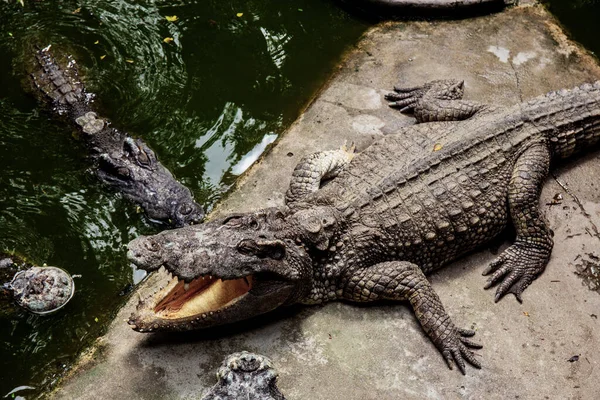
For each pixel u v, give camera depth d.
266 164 5.57
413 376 4.23
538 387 4.20
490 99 6.14
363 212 4.62
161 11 7.46
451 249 4.75
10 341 4.58
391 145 5.23
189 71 6.76
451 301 4.66
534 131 5.14
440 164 4.89
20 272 4.93
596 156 5.62
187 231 4.06
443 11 7.11
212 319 4.23
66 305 4.78
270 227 4.32
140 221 5.44
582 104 5.35
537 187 4.88
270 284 4.22
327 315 4.56
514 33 6.95
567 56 6.67
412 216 4.62
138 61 6.91
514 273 4.73
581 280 4.79
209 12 7.43
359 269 4.52
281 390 4.12
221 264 3.99
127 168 5.66
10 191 5.65
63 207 5.53
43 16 7.48
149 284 4.79
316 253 4.43
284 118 6.20
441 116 5.64
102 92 6.61
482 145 5.02
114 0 7.62
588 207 5.25
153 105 6.44
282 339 4.39
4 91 6.71
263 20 7.29
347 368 4.25
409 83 6.34
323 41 6.98
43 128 6.30
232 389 3.71
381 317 4.55
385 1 7.10
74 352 4.48
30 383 4.31
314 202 4.77
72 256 5.14
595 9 7.34
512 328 4.50
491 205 4.80
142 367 4.21
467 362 4.30
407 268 4.50
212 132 6.13
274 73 6.67
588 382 4.23
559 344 4.41
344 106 6.11
